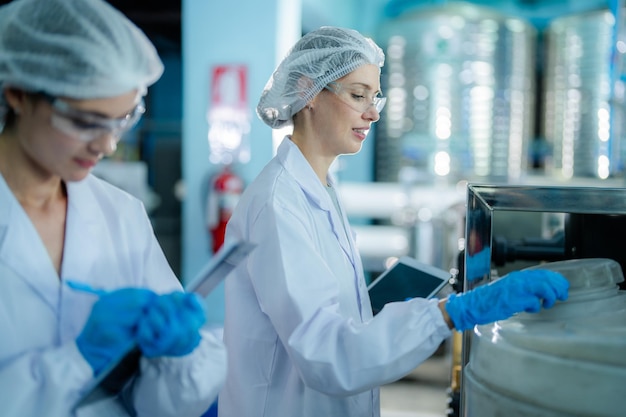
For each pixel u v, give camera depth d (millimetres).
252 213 1182
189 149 3850
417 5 5059
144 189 3875
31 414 806
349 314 1222
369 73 1259
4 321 869
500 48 4461
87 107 823
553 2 5125
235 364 1245
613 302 915
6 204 909
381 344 985
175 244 4082
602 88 4309
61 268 953
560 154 4535
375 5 5340
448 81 4391
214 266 825
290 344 1023
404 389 3232
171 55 5648
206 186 3836
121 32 854
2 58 819
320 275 1092
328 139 1286
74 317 938
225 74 3754
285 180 1207
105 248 1020
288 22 3832
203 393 932
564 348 799
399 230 4070
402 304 1031
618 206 929
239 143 3779
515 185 975
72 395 813
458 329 956
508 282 911
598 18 4309
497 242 1280
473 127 4402
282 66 1286
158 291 1078
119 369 868
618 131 3336
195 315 833
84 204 1006
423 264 1377
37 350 876
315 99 1278
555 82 4574
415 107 4449
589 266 931
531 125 4871
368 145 5031
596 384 769
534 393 818
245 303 1235
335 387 1007
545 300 894
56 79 798
